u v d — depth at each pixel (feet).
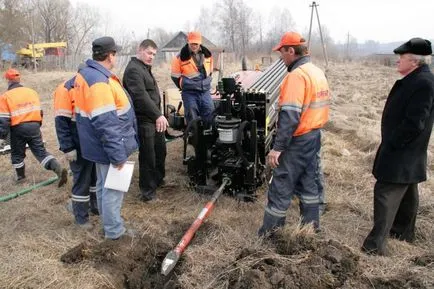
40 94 59.57
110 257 13.24
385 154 13.04
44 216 17.11
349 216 16.74
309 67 13.25
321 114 13.41
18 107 20.10
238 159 18.16
